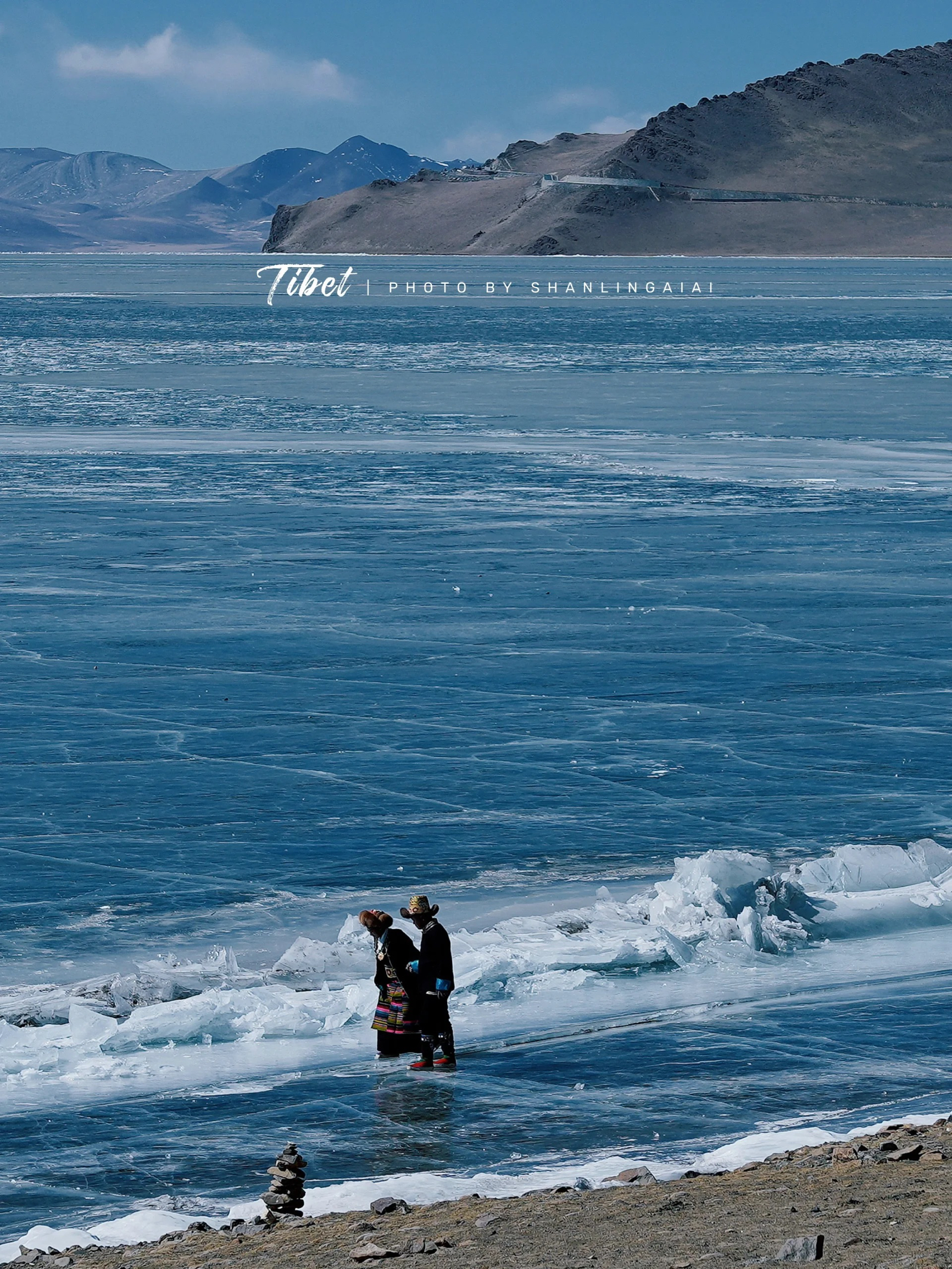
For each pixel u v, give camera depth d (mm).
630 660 80375
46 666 78312
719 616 91438
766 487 146625
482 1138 29688
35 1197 27562
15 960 42219
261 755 62969
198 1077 33938
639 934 42844
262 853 51344
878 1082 32281
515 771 60812
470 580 102375
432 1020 34125
